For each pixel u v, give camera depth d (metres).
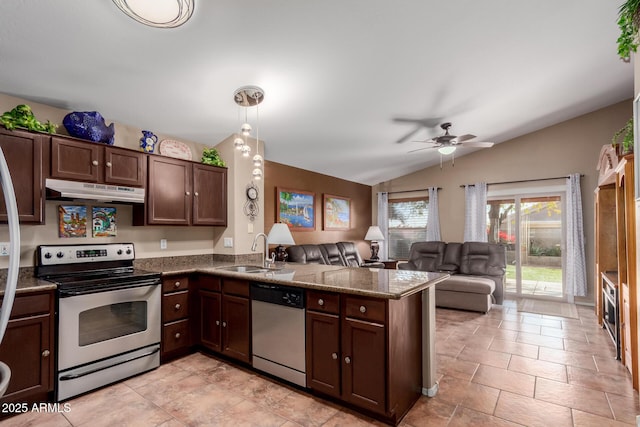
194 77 2.58
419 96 3.51
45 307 2.23
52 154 2.50
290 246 4.98
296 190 5.44
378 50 2.59
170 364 2.90
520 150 5.71
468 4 2.24
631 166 2.36
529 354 3.12
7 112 2.33
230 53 2.35
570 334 3.70
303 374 2.35
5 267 2.47
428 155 5.90
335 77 2.90
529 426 1.99
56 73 2.35
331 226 6.24
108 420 2.05
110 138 2.86
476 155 6.14
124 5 1.78
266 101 3.13
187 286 3.09
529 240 5.66
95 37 2.04
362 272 2.80
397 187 7.09
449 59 2.88
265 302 2.58
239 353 2.77
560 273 5.39
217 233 3.90
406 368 2.15
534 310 4.79
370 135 4.50
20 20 1.86
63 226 2.81
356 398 2.08
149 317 2.77
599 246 3.92
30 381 2.15
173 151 3.53
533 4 2.35
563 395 2.35
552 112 4.82
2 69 2.24
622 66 3.65
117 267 3.01
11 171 2.30
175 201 3.28
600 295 3.96
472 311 4.71
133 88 2.64
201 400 2.29
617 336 2.99
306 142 4.46
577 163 5.23
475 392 2.40
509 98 3.96
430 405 2.23
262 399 2.29
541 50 2.99
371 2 2.08
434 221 6.50
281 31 2.21
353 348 2.09
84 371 2.37
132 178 2.96
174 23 1.96
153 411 2.15
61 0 1.75
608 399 2.29
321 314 2.25
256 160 2.96
